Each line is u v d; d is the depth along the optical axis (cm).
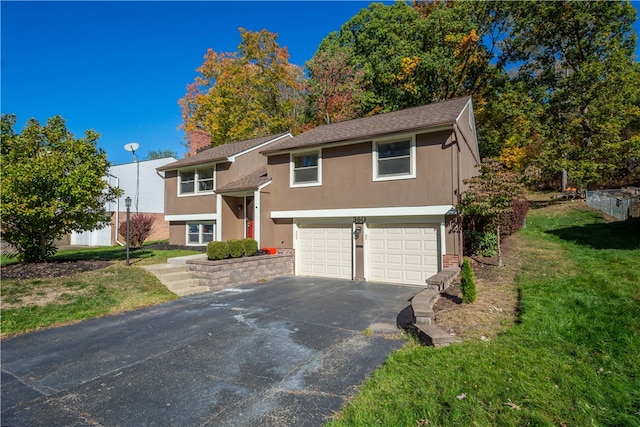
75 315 706
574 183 2333
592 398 340
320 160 1268
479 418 314
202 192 1739
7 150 965
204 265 1016
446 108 1242
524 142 2277
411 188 1083
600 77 1991
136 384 421
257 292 976
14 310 685
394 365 439
